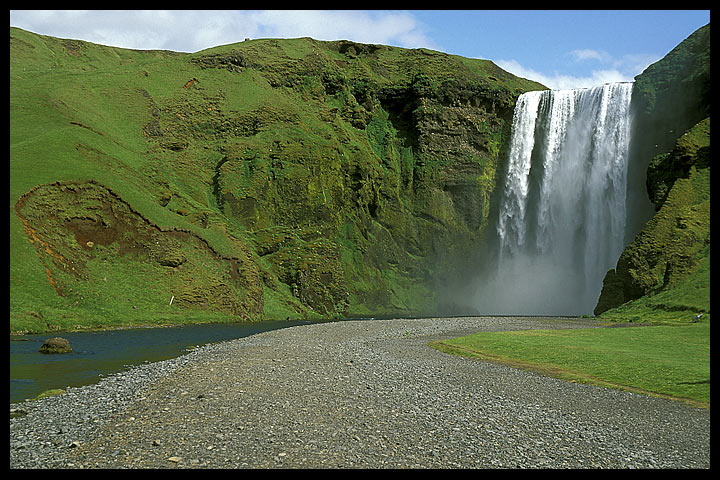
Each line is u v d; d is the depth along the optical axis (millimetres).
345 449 16141
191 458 15102
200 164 108375
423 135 135000
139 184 84812
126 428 17828
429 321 73688
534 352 37875
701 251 83938
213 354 35438
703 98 106375
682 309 70250
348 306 98438
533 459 16141
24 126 85875
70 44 178500
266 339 46219
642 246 90875
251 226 101500
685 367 31000
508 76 165000
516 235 132250
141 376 27547
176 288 69125
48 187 66312
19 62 147625
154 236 72812
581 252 121562
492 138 139500
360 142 129750
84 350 38844
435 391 24844
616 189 117938
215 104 120500
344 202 115812
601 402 23609
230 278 77938
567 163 127250
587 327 61656
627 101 119750
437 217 129625
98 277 63219
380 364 32594
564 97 131000
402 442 17031
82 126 93125
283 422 18547
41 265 57719
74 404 21344
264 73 134875
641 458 16625
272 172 109000
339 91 140125
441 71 148625
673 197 94875
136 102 113438
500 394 24719
